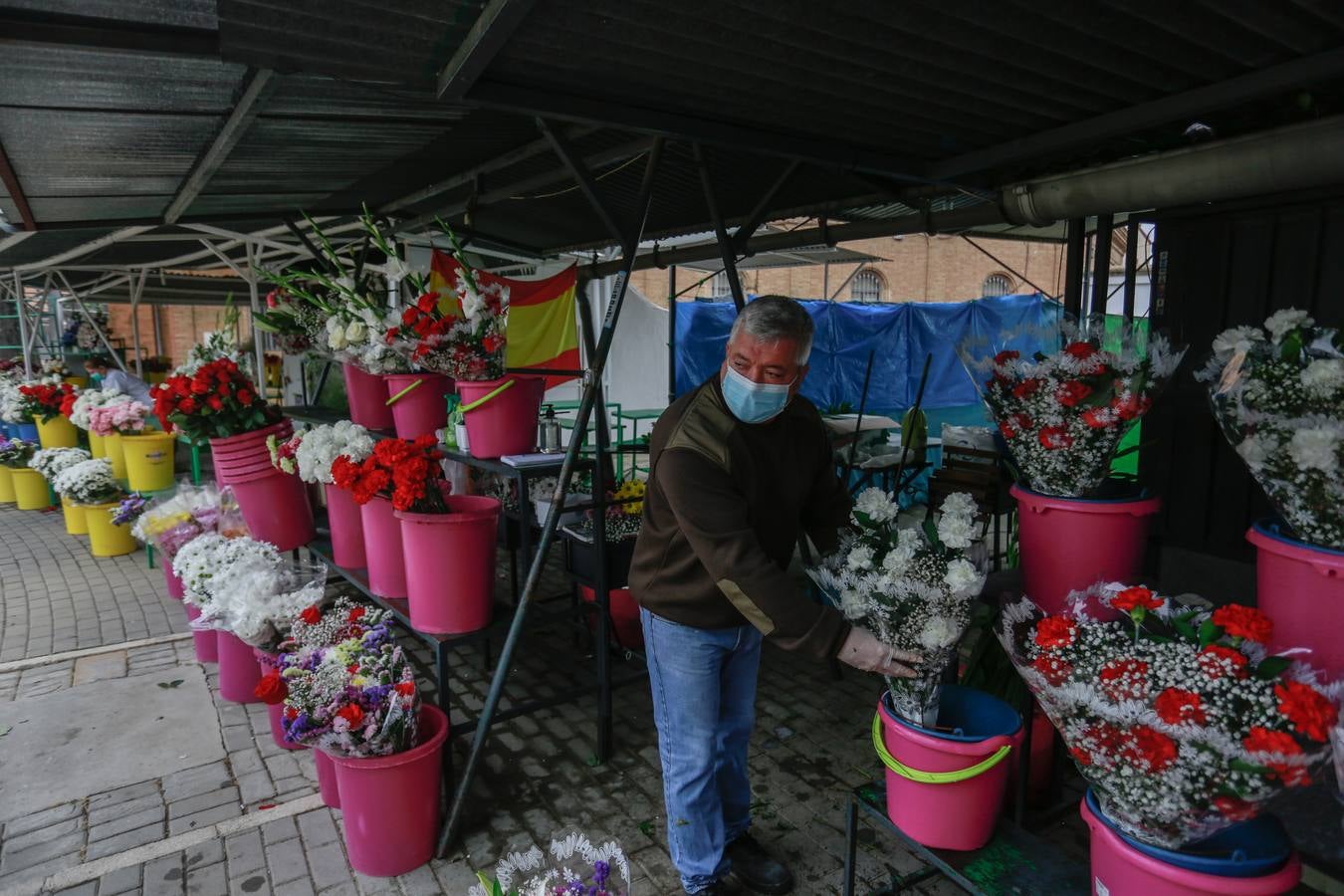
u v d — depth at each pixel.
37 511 7.68
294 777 3.03
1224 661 1.30
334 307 3.44
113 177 3.51
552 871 1.49
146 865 2.53
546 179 3.80
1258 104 2.41
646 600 2.11
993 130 2.64
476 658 4.16
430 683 3.87
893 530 1.87
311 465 3.16
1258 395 1.66
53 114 2.56
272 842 2.63
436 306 2.89
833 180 4.08
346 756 2.34
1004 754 1.75
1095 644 1.43
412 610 2.75
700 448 1.91
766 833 2.64
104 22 1.83
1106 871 1.50
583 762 3.13
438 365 2.98
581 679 3.88
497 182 4.86
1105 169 2.76
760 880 2.32
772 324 1.80
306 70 1.86
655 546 2.09
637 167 4.23
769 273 14.37
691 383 8.27
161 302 12.85
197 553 3.38
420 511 2.75
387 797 2.38
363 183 4.40
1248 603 2.88
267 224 5.18
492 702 2.61
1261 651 1.36
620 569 3.47
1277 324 1.72
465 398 3.02
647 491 2.15
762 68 2.07
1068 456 1.98
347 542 3.46
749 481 1.96
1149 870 1.39
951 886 2.35
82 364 9.79
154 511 4.17
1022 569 2.18
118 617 4.74
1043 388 1.99
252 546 3.37
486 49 1.74
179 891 2.41
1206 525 3.01
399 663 2.50
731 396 1.91
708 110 2.38
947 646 1.74
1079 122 2.51
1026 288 16.17
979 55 2.02
